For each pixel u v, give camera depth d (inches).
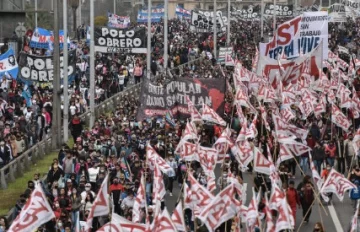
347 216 2923.2
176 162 3142.2
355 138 3043.8
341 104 3868.1
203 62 6776.6
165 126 3548.2
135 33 5315.0
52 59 4079.7
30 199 1936.5
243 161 2751.0
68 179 2815.0
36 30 5383.9
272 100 3895.2
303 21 4539.9
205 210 2030.0
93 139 3373.5
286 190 2748.5
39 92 4436.5
